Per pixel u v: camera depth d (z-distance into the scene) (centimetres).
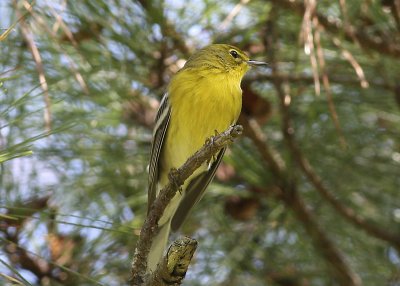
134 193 1128
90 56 975
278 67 1110
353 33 966
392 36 1072
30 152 598
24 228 1039
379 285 1170
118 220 1086
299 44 848
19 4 793
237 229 1148
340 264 1100
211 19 1050
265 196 1096
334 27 1033
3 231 1028
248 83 1146
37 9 888
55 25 823
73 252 1071
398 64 1122
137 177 1098
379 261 1181
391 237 1092
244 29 1083
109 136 1093
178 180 765
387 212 1184
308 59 1075
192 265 1130
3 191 1022
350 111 1143
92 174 1085
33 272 1049
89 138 1087
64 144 1069
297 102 1133
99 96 1007
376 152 1168
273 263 1156
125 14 989
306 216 1084
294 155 1062
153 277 669
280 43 1098
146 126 1102
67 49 946
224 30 1085
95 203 1076
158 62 1043
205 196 1143
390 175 1163
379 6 1022
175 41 1041
